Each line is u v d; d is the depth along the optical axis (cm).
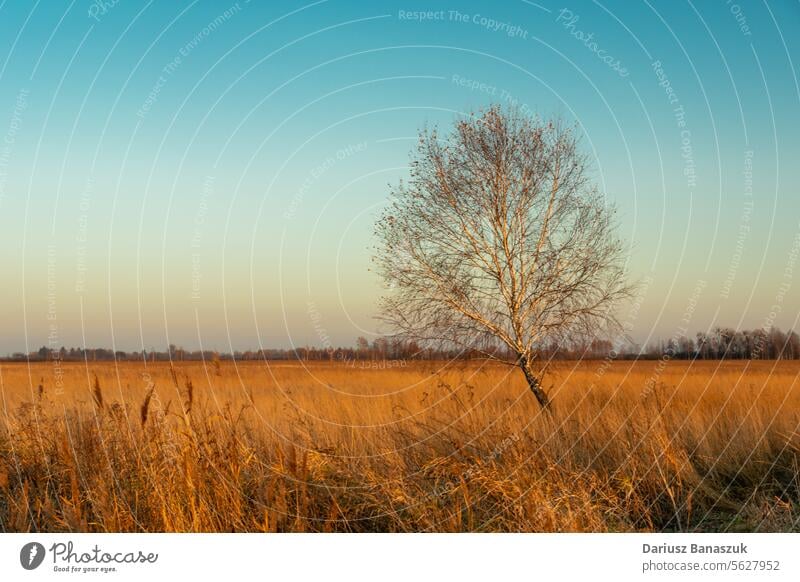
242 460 584
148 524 529
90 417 650
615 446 719
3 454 637
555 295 1068
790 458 721
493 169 1060
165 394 728
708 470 698
